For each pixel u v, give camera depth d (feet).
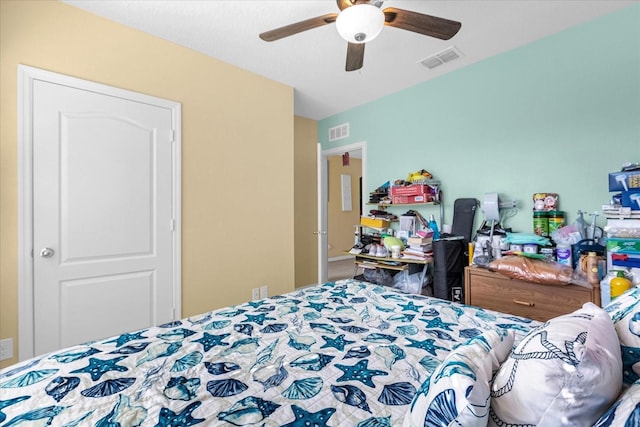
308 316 4.67
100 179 6.91
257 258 9.80
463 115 9.34
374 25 5.02
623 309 2.68
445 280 8.52
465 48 8.24
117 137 7.13
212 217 8.77
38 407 2.53
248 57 8.71
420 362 3.25
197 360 3.34
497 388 1.95
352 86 10.70
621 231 5.65
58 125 6.39
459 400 1.75
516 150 8.27
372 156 12.03
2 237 5.83
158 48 7.73
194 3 6.47
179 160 8.09
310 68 9.38
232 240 9.21
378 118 11.79
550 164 7.69
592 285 5.93
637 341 2.30
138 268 7.47
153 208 7.70
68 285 6.52
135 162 7.41
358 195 23.84
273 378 3.00
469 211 9.04
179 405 2.57
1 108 5.81
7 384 2.85
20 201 5.98
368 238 11.19
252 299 9.66
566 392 1.65
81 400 2.62
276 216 10.29
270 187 10.13
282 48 8.21
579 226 6.89
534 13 6.82
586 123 7.15
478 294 7.58
